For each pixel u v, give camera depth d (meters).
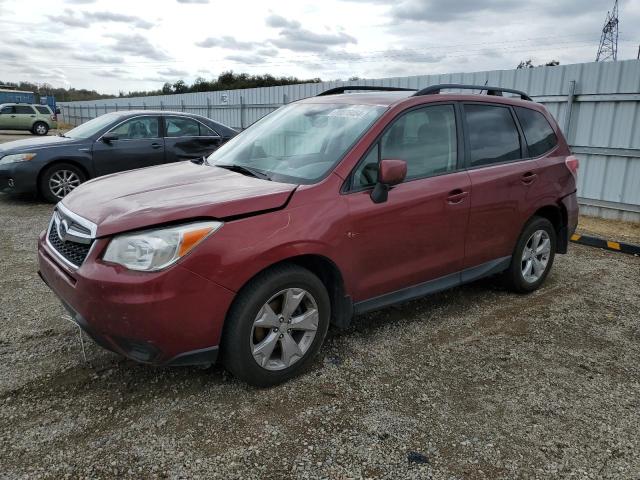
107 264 2.71
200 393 3.07
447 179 3.91
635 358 3.75
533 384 3.33
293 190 3.16
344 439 2.71
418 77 10.77
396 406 3.02
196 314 2.76
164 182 3.45
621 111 8.07
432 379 3.34
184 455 2.55
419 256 3.79
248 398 3.04
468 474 2.50
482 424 2.89
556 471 2.54
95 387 3.10
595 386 3.34
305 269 3.16
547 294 4.98
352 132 3.60
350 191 3.37
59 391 3.05
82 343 3.43
